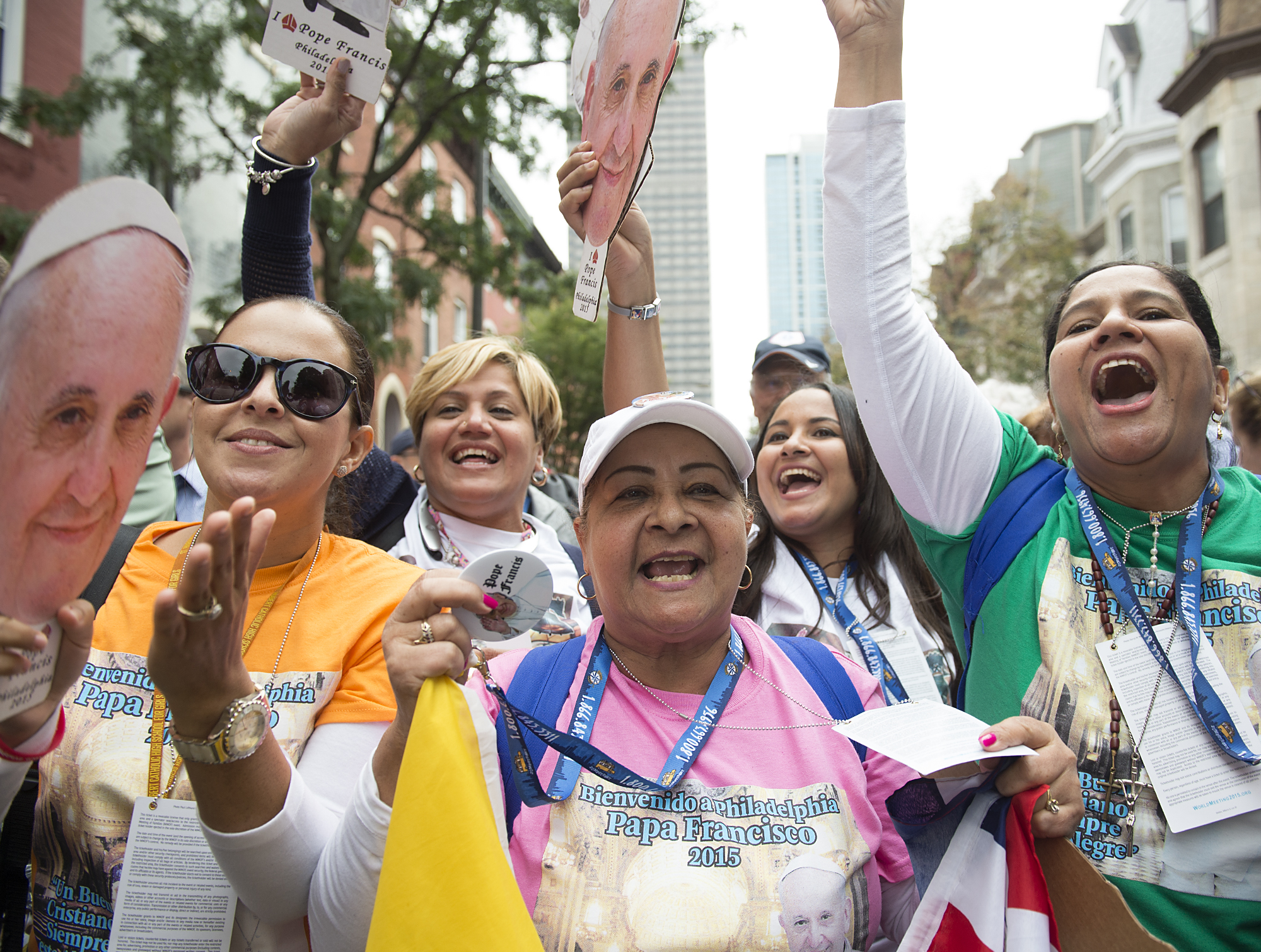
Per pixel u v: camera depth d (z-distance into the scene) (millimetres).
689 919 1489
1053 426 2494
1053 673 1829
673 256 166000
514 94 12320
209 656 1270
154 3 11000
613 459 1820
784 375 4309
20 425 966
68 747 1591
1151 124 21375
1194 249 16891
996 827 1569
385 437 20266
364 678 1703
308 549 1892
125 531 1866
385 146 13688
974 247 23641
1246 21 15930
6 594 1016
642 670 1824
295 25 2365
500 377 3254
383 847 1390
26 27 10805
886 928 1794
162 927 1495
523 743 1551
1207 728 1707
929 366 2049
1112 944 1485
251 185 2465
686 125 168375
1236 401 4156
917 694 2906
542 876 1544
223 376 1794
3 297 924
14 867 1691
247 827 1384
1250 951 1633
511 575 1436
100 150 11688
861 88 2119
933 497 2088
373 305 11555
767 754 1699
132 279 1035
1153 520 1927
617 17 2219
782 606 3182
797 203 168500
